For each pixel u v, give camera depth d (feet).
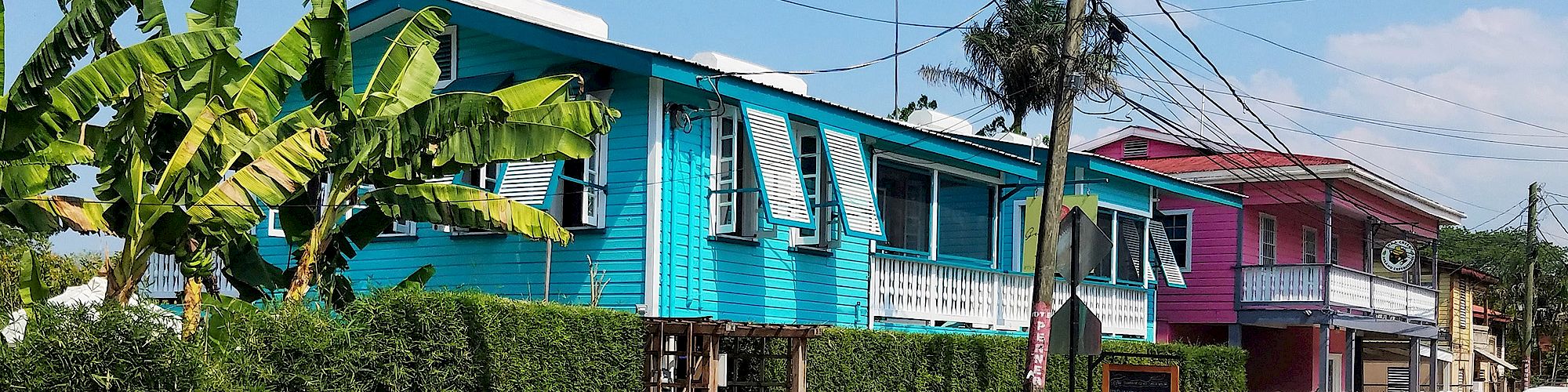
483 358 39.29
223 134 39.83
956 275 66.59
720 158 55.36
